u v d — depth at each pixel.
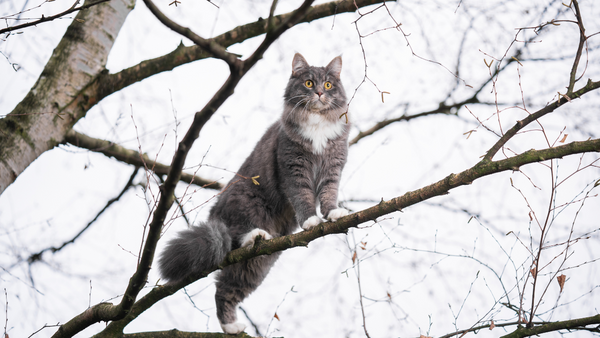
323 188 4.59
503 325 3.23
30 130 3.65
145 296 3.56
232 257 3.60
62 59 3.90
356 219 3.21
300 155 4.52
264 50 2.29
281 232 4.84
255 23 4.07
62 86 3.83
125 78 3.97
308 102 4.61
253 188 4.54
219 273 4.56
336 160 4.65
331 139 4.65
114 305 3.37
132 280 3.03
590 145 2.73
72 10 2.73
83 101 3.91
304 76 4.85
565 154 2.80
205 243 3.60
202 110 2.42
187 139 2.51
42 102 3.75
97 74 3.97
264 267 4.55
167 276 3.58
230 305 4.55
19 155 3.58
